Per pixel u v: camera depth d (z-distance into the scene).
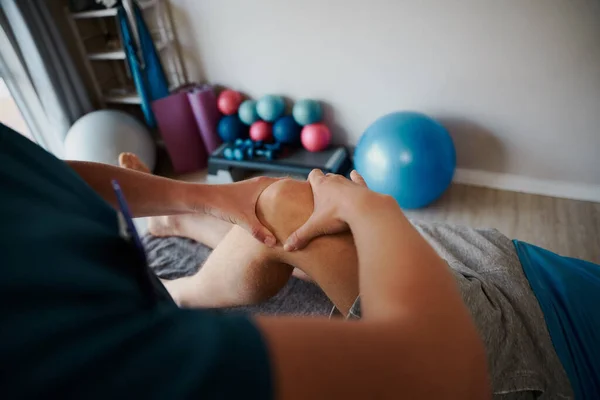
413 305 0.28
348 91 2.28
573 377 0.76
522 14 1.73
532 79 1.85
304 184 0.72
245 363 0.21
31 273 0.20
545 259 1.02
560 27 1.69
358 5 1.99
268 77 2.45
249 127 2.58
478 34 1.84
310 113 2.27
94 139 2.31
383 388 0.24
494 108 1.99
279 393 0.21
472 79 1.96
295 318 0.25
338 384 0.22
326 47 2.19
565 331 0.83
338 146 2.42
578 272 0.98
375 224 0.39
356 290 0.65
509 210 2.02
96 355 0.19
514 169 2.11
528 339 0.80
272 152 2.34
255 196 0.72
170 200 0.61
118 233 0.32
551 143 1.96
